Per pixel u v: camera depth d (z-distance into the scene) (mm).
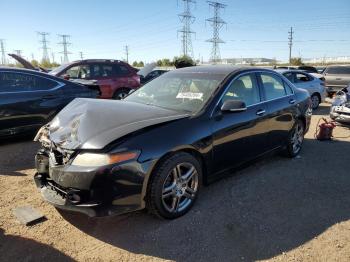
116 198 3072
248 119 4398
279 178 4750
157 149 3262
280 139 5227
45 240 3123
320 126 7109
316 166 5309
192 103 4086
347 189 4422
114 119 3504
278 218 3611
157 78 5031
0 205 3750
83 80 9797
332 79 15484
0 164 5102
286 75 11125
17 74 6281
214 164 3965
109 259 2883
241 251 3029
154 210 3367
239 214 3676
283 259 2928
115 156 3047
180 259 2906
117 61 11070
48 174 3539
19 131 6230
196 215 3633
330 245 3143
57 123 3768
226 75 4441
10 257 2865
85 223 3428
